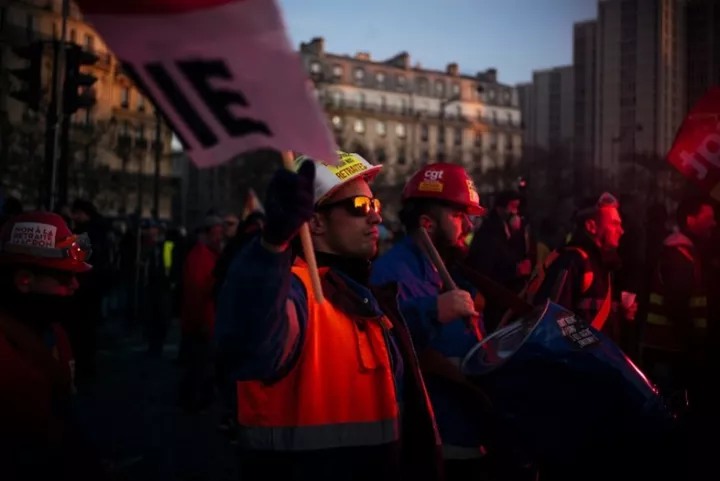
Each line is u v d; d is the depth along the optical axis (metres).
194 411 6.71
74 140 47.41
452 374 2.74
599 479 2.62
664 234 7.41
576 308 4.35
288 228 1.59
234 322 1.64
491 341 2.72
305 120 1.44
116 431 5.96
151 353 10.47
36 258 1.99
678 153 4.20
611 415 2.57
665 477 2.59
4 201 7.84
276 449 1.87
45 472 1.72
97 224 8.47
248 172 44.41
